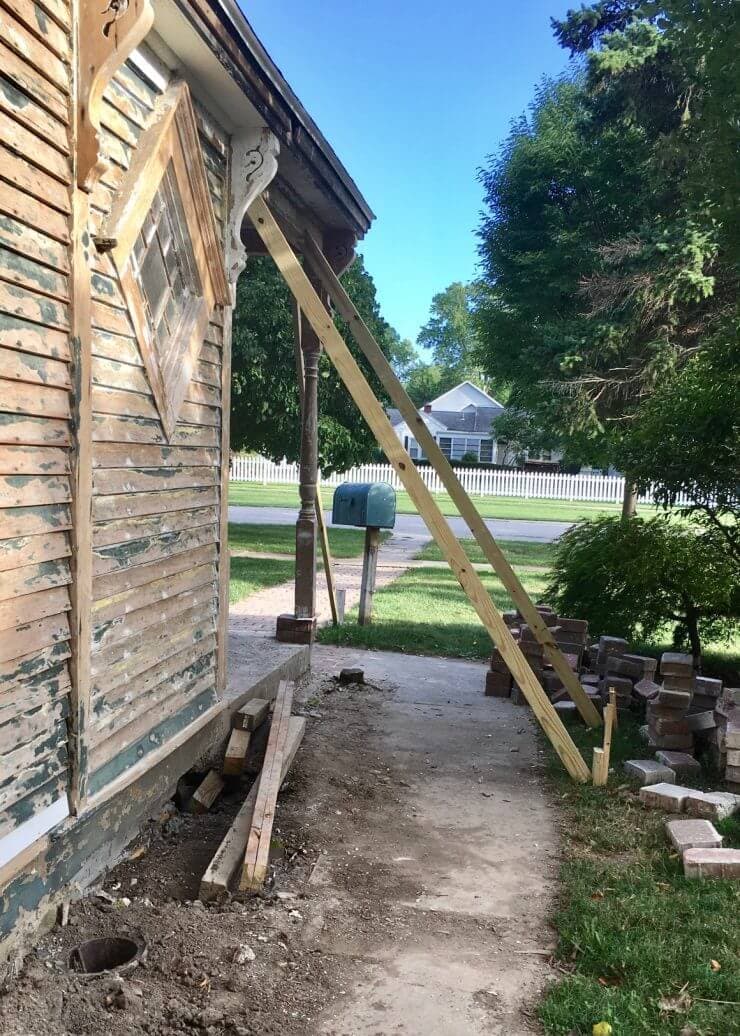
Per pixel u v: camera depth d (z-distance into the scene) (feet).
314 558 22.27
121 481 10.44
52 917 9.07
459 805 13.93
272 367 49.03
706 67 14.74
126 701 10.89
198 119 12.89
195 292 13.28
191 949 8.79
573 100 62.28
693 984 8.68
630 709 19.99
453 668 24.25
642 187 53.31
